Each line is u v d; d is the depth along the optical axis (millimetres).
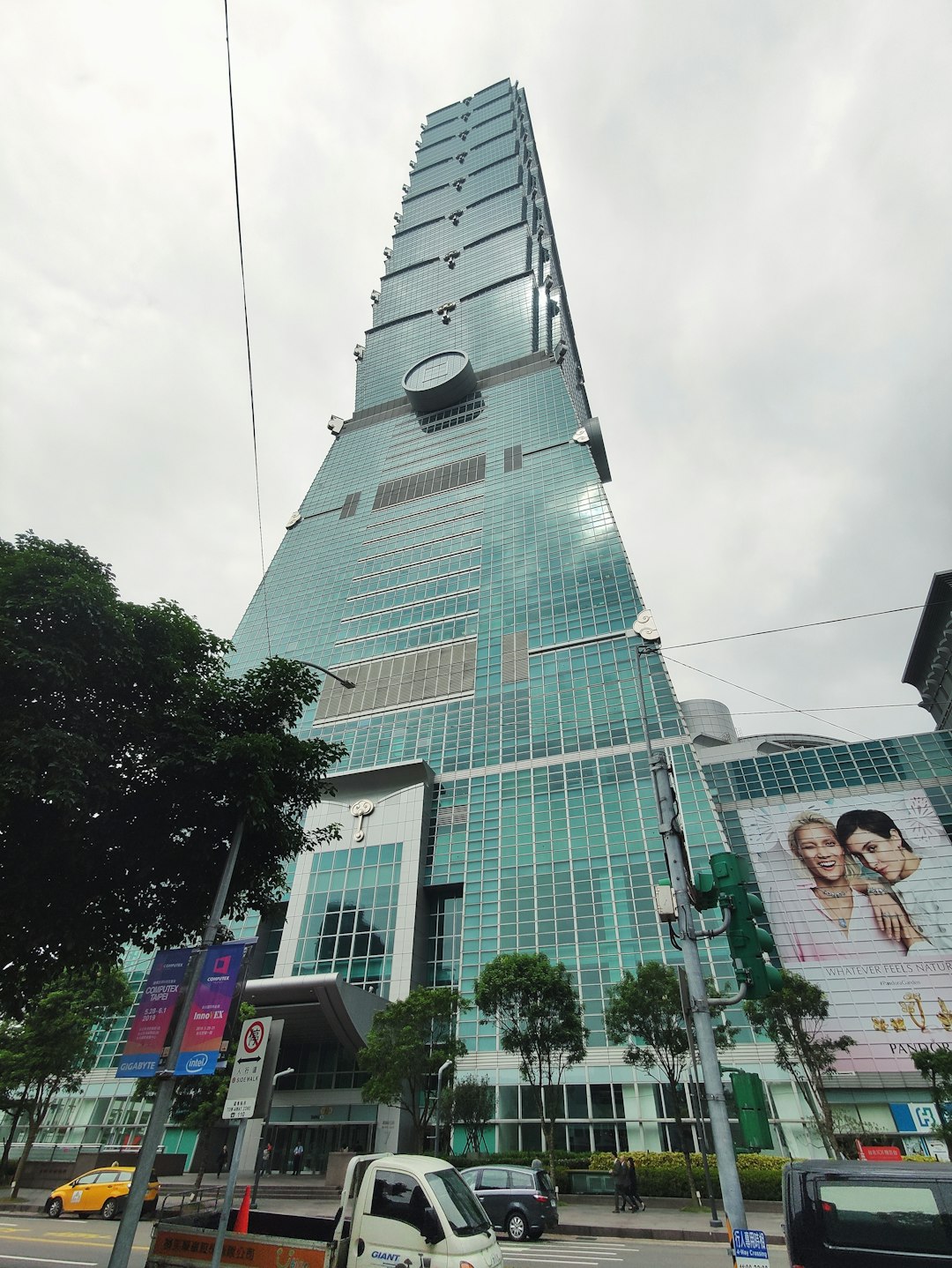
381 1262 9383
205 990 11953
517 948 45031
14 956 12336
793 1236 7582
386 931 47594
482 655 66625
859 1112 36188
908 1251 7082
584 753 54625
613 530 71938
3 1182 36656
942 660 68375
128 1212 10312
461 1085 33656
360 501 94750
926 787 48562
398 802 55000
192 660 15227
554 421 90938
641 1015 28469
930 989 39844
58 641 11938
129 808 13180
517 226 129375
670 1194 27219
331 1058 43875
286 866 54031
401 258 138750
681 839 11961
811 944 43375
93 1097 46094
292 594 84500
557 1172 29500
